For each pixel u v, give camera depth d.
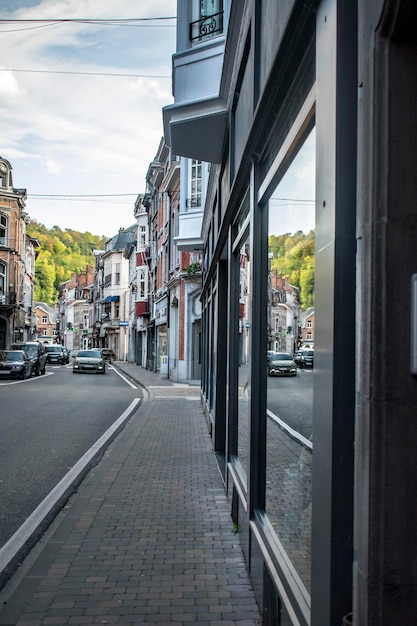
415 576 1.70
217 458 9.07
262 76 4.15
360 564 1.78
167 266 32.53
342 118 2.07
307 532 2.71
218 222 9.18
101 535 5.41
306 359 2.76
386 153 1.73
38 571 4.54
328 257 2.11
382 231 1.73
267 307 4.20
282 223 3.62
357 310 1.93
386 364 1.71
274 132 3.80
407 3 1.61
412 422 1.70
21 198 52.22
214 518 5.94
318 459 2.22
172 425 13.06
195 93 7.52
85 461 8.91
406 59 1.74
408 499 1.70
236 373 6.52
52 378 32.25
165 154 33.28
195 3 8.01
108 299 75.06
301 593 2.71
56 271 133.88
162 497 6.79
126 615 3.79
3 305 49.59
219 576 4.42
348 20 2.09
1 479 7.79
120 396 20.92
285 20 3.03
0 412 15.26
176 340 30.56
